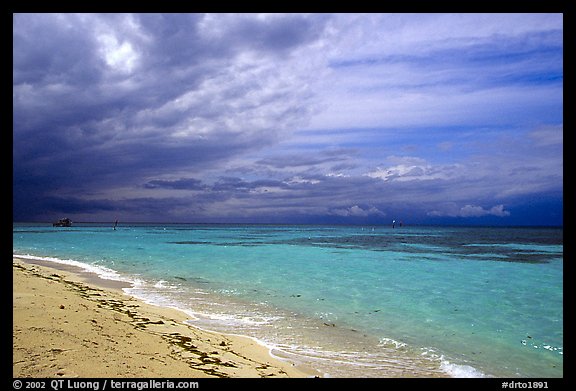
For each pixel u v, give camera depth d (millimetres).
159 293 13891
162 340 7520
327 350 8156
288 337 8992
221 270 20984
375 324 10438
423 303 13328
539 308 12750
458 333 9734
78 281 15570
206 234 77812
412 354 8094
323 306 12492
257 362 7078
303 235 78625
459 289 16281
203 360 6715
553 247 45375
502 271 22438
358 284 17203
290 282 17344
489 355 8125
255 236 70312
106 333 7055
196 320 10164
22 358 5199
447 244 50906
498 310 12367
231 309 11695
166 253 30891
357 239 63156
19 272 13070
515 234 98938
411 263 26219
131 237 57906
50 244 40250
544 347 8680
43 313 7570
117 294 12906
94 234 67000
